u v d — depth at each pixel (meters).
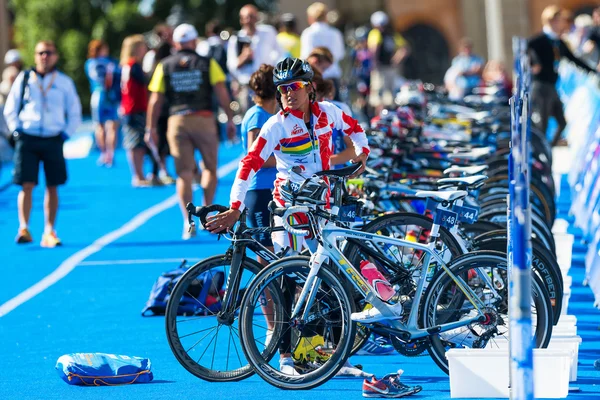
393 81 55.44
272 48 39.19
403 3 96.81
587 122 34.84
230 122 28.52
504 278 14.75
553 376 13.86
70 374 15.70
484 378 14.03
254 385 15.34
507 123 28.47
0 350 18.48
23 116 29.08
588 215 25.55
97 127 51.53
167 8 100.56
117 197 39.50
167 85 28.19
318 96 17.88
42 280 24.86
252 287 14.80
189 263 26.06
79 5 99.38
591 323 18.69
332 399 14.43
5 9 98.81
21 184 29.81
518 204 10.97
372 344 16.83
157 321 19.88
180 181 28.88
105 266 26.27
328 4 90.75
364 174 20.03
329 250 14.61
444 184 16.12
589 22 52.62
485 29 96.25
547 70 40.34
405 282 14.96
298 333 14.84
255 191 16.88
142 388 15.40
